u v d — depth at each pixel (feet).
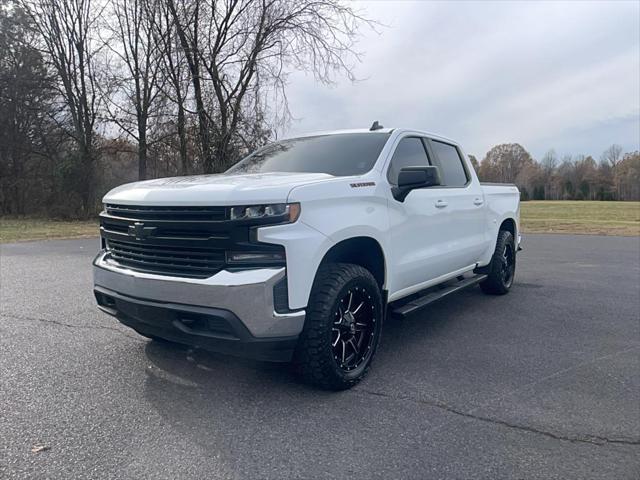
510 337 15.35
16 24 87.51
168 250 10.25
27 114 91.15
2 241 44.96
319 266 10.43
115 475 7.61
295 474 7.72
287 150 15.31
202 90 67.51
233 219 9.44
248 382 11.44
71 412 9.77
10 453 8.21
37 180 92.58
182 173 70.28
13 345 13.84
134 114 80.28
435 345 14.53
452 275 17.03
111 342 14.15
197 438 8.82
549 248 40.75
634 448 8.60
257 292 9.36
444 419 9.67
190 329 10.02
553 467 7.98
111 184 89.45
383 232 12.21
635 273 27.53
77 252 36.24
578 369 12.50
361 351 11.78
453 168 17.54
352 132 15.15
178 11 65.62
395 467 7.94
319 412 9.94
